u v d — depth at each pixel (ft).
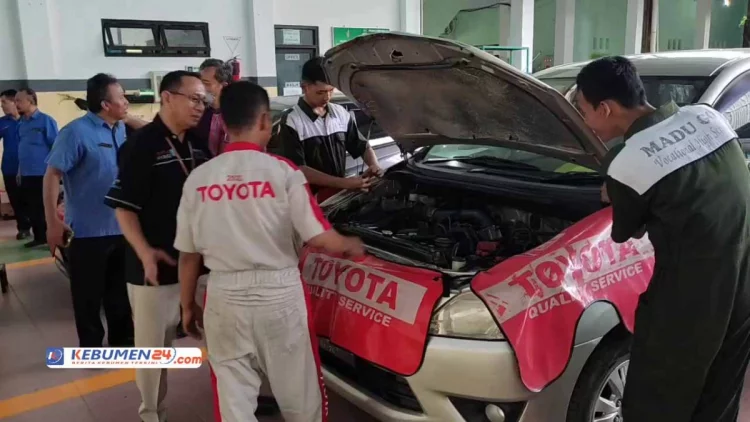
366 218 10.41
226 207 6.79
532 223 9.32
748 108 10.43
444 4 58.44
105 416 10.25
